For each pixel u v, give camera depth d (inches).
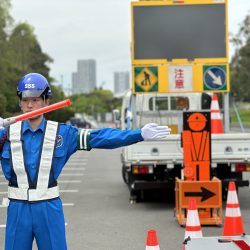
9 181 223.8
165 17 633.0
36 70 3420.3
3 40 2500.0
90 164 1171.3
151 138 218.2
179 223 478.6
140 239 430.9
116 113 957.2
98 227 478.9
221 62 633.6
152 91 630.5
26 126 220.8
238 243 220.7
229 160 551.2
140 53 631.8
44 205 218.8
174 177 562.3
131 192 609.0
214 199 474.3
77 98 6343.5
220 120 619.5
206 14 634.2
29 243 221.5
